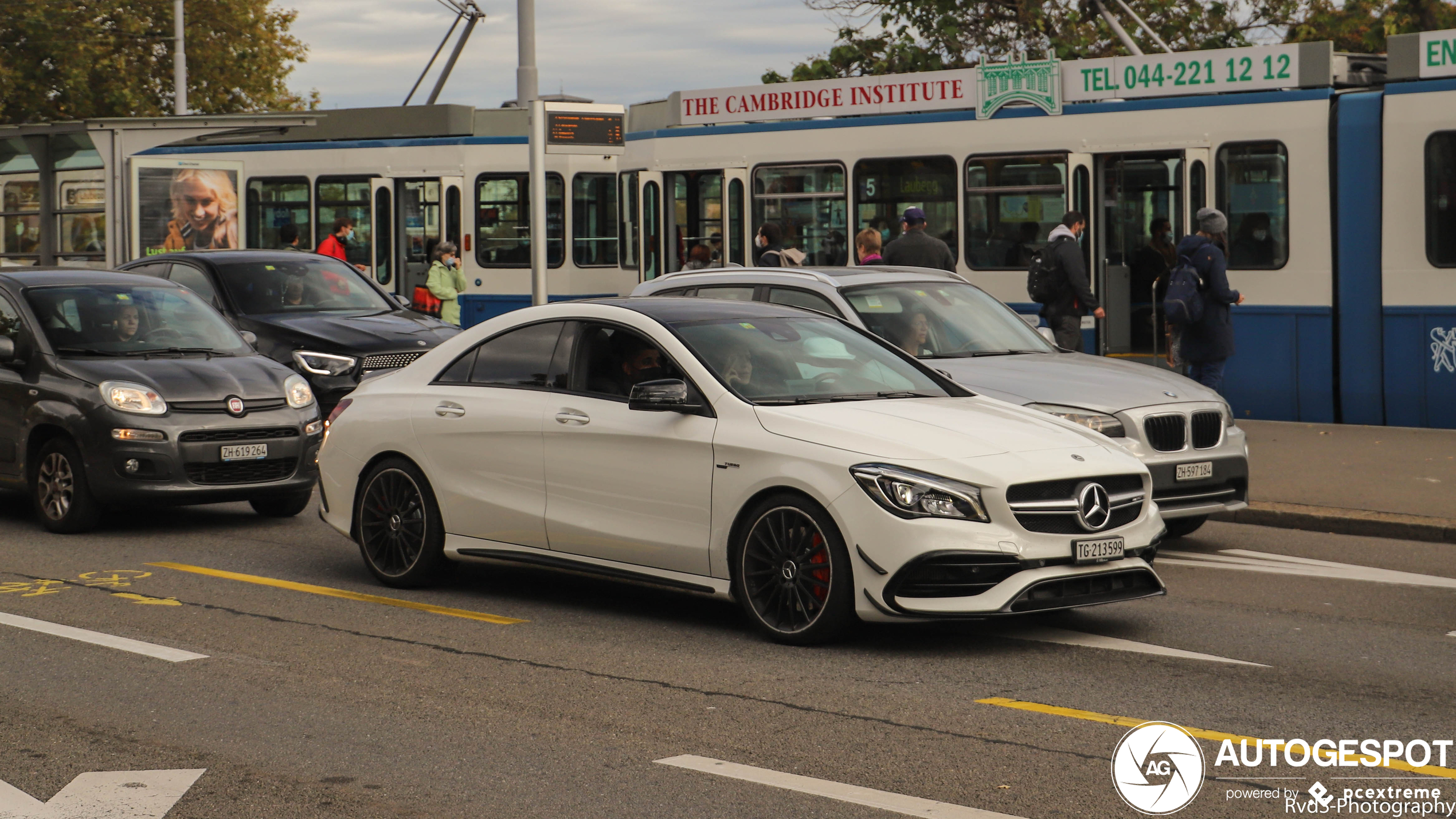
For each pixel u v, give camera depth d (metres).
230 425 11.29
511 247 24.39
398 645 7.61
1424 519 11.05
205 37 48.91
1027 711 6.30
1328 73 15.99
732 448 7.57
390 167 24.77
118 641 7.69
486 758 5.69
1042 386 10.23
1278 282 16.23
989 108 17.92
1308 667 7.09
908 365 8.59
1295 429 15.80
